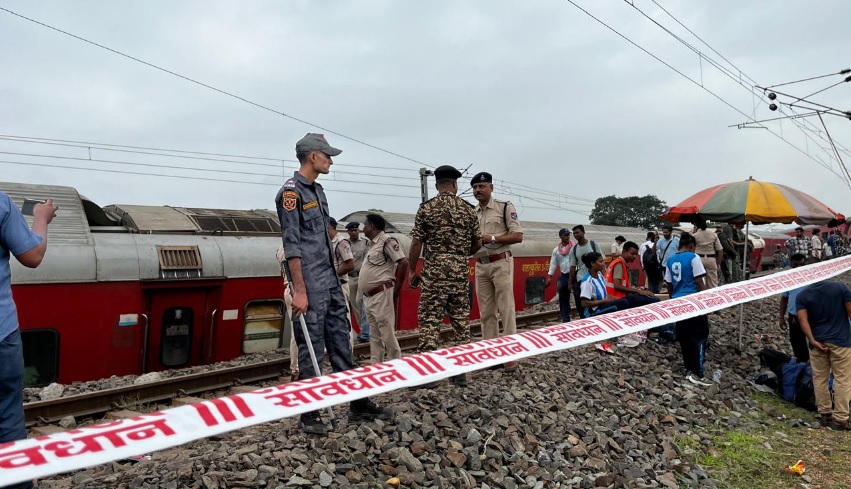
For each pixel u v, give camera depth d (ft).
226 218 36.11
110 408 23.75
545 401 18.94
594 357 25.76
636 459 16.08
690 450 17.38
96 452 6.49
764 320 40.70
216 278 32.83
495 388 19.29
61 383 27.50
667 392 22.11
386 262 22.63
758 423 20.85
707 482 15.44
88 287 28.45
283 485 11.73
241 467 12.51
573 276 34.50
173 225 33.32
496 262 21.98
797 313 21.56
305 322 14.30
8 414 10.32
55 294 27.48
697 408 20.86
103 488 12.38
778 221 30.32
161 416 7.41
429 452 13.97
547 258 57.72
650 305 18.29
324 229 15.03
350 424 15.21
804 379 23.09
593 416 18.66
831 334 20.80
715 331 34.60
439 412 16.15
